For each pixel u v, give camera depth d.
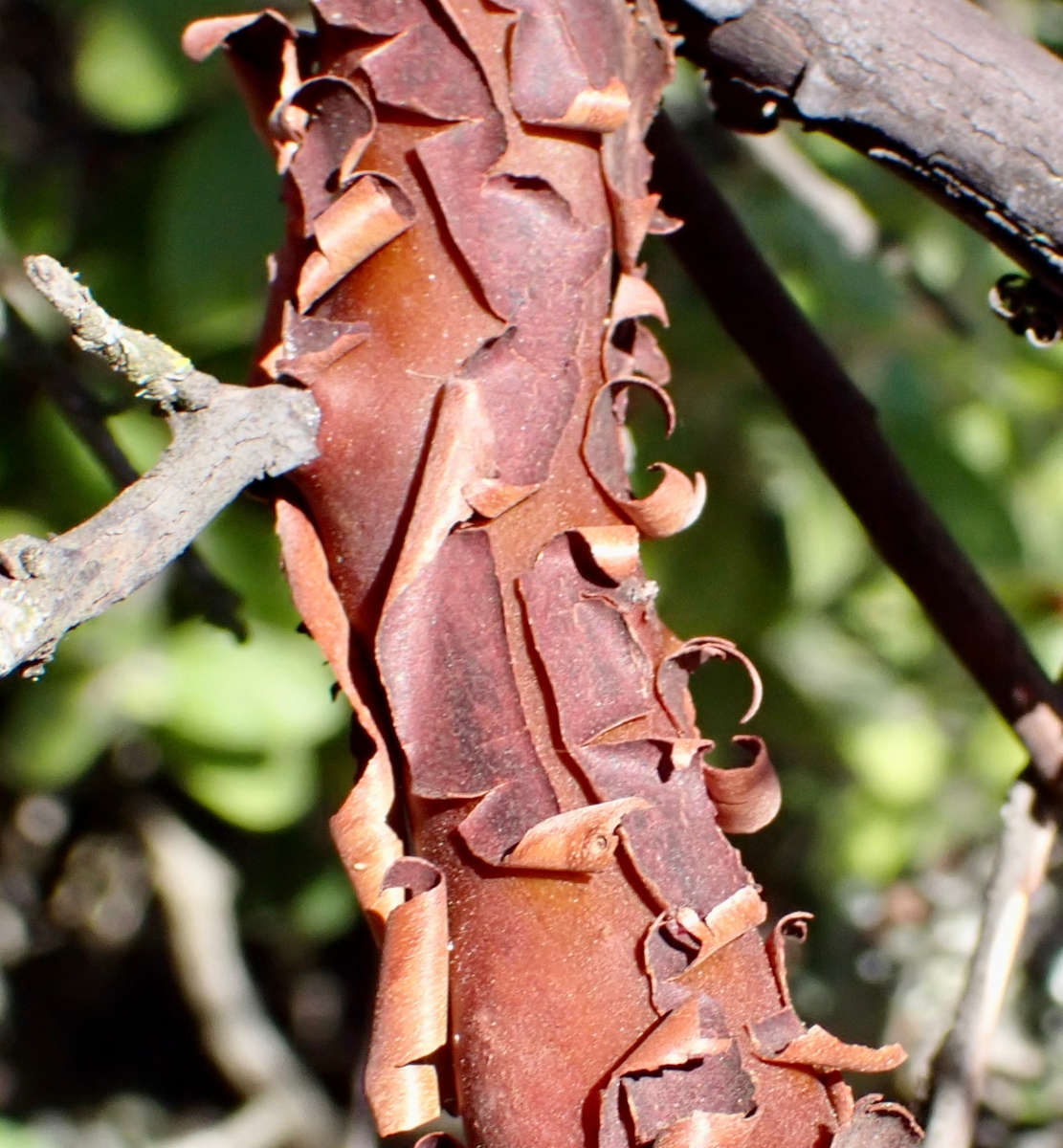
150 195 0.87
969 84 0.62
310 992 1.76
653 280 0.94
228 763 1.04
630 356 0.61
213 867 1.52
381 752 0.59
